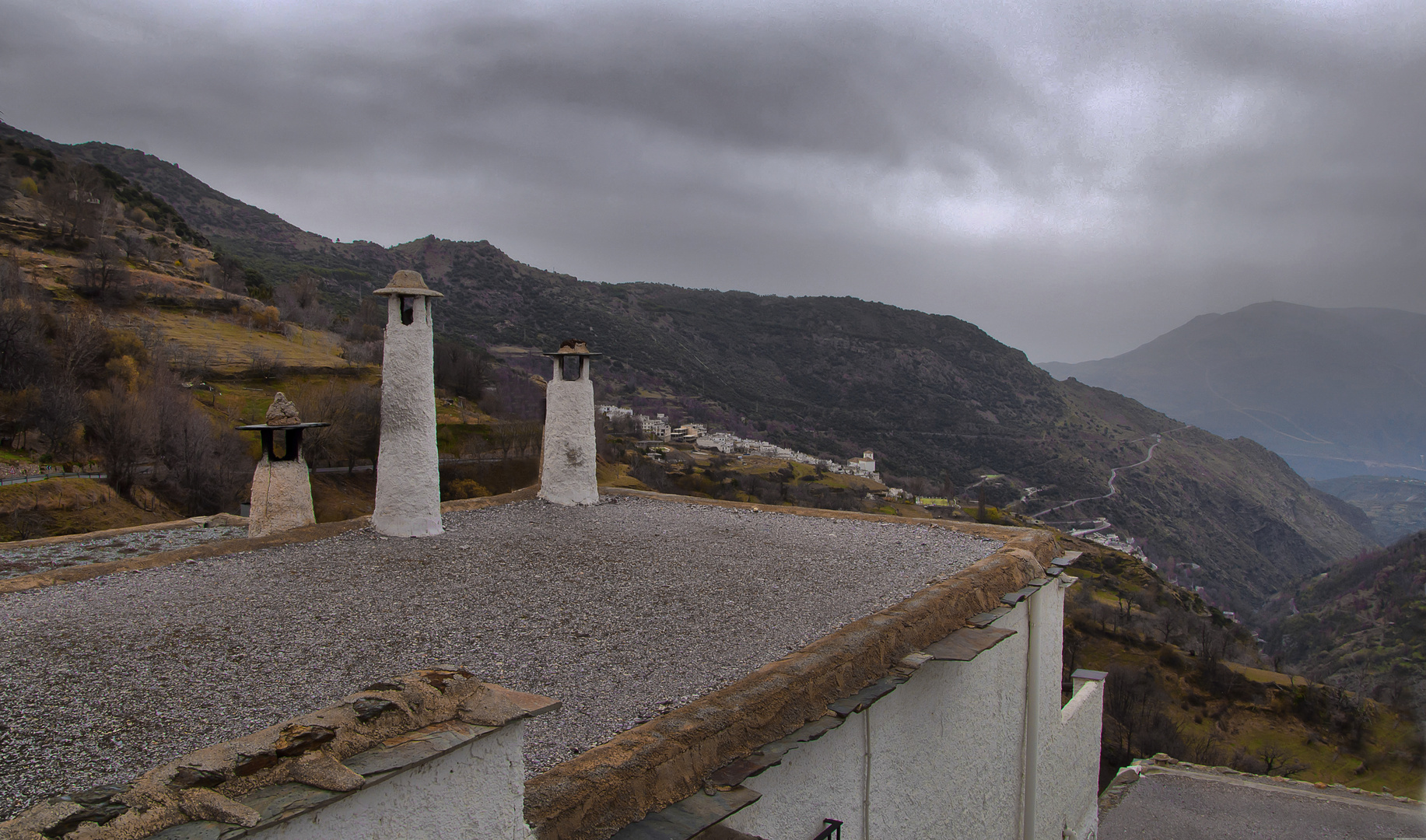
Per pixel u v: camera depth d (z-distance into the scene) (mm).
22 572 8297
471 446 56969
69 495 32188
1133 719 38594
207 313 78875
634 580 8203
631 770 4117
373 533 9906
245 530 11133
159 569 7914
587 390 12906
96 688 4848
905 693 6734
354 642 6016
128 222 106875
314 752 2678
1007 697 9109
